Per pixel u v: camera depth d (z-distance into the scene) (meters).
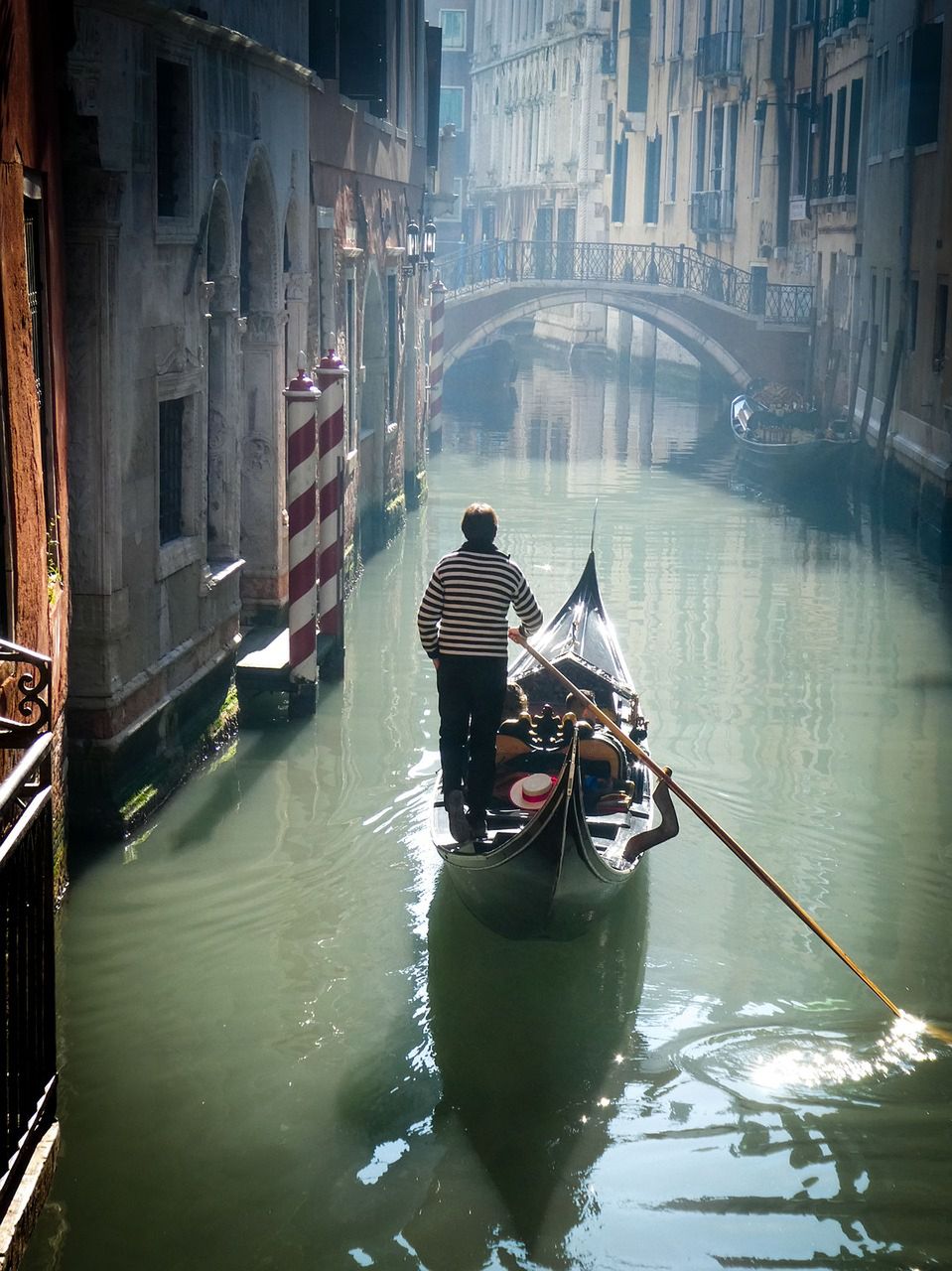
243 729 10.56
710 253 35.84
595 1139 5.72
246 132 10.52
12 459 6.46
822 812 9.10
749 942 7.39
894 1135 5.77
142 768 8.63
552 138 47.72
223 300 10.20
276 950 7.20
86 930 7.33
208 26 9.22
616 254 33.94
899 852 8.52
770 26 31.12
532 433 28.84
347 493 15.00
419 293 20.20
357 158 15.52
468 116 60.50
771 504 21.25
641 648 13.00
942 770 9.94
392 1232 5.17
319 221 13.38
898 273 22.27
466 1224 5.21
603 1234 5.18
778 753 10.22
